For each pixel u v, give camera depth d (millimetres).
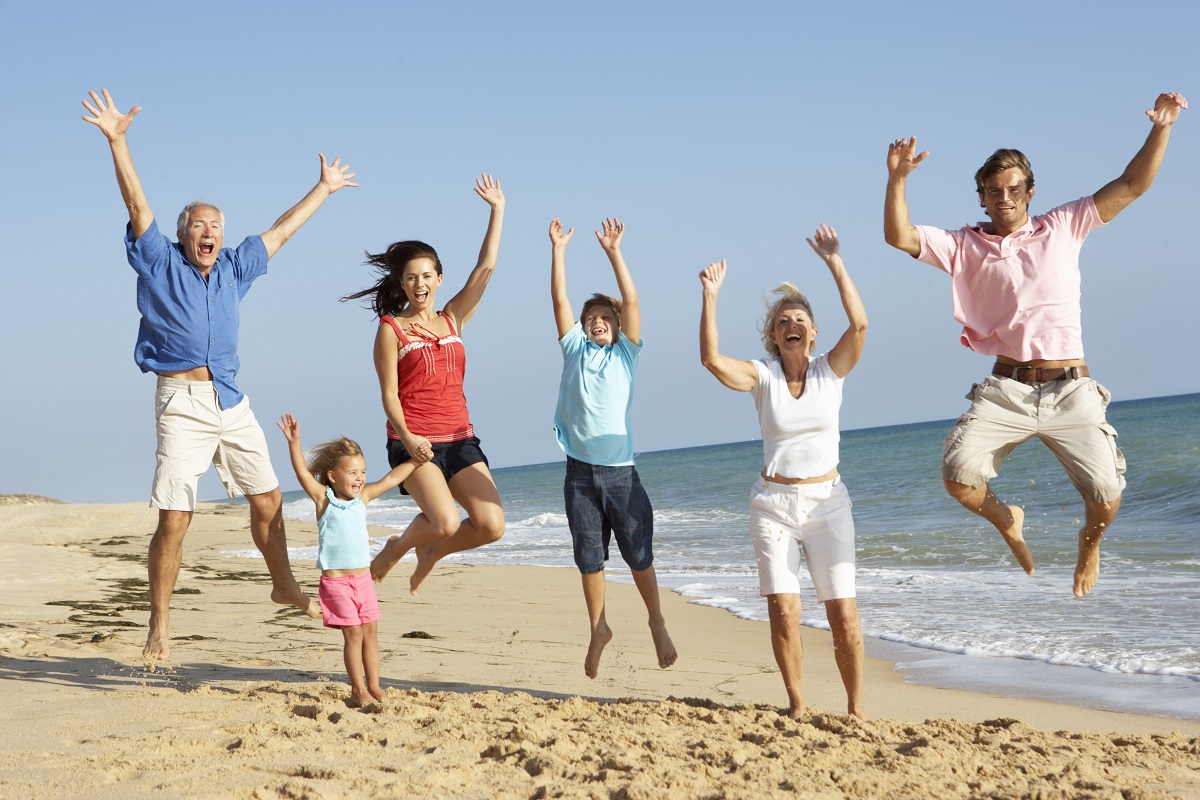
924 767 3740
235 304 5484
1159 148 4758
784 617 4613
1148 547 13070
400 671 6410
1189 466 20922
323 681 5367
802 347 4598
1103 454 4898
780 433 4605
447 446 5547
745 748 3928
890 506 23062
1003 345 4980
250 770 3480
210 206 5320
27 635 6672
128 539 19969
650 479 46688
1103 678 6457
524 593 11641
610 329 5449
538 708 4637
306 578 12562
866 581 11602
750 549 16219
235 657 6246
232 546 19344
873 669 7125
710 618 9531
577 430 5395
